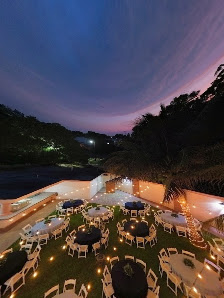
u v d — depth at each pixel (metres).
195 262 5.23
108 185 17.03
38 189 9.73
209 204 9.41
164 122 10.27
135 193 15.87
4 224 8.97
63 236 8.32
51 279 5.52
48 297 4.86
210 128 7.21
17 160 18.23
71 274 5.75
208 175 6.64
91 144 37.06
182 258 5.44
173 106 14.23
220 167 6.02
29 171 16.48
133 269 4.88
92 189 15.65
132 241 7.78
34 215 10.80
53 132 22.11
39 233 7.75
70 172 17.31
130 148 10.71
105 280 4.98
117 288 4.25
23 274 5.21
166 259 5.60
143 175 9.94
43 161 21.06
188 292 4.50
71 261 6.43
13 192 9.08
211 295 4.17
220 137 7.22
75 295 4.30
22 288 5.14
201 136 7.55
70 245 6.77
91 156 33.53
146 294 4.35
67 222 8.92
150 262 6.36
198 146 7.25
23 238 7.30
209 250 7.04
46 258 6.60
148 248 7.26
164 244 7.55
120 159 10.63
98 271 5.87
